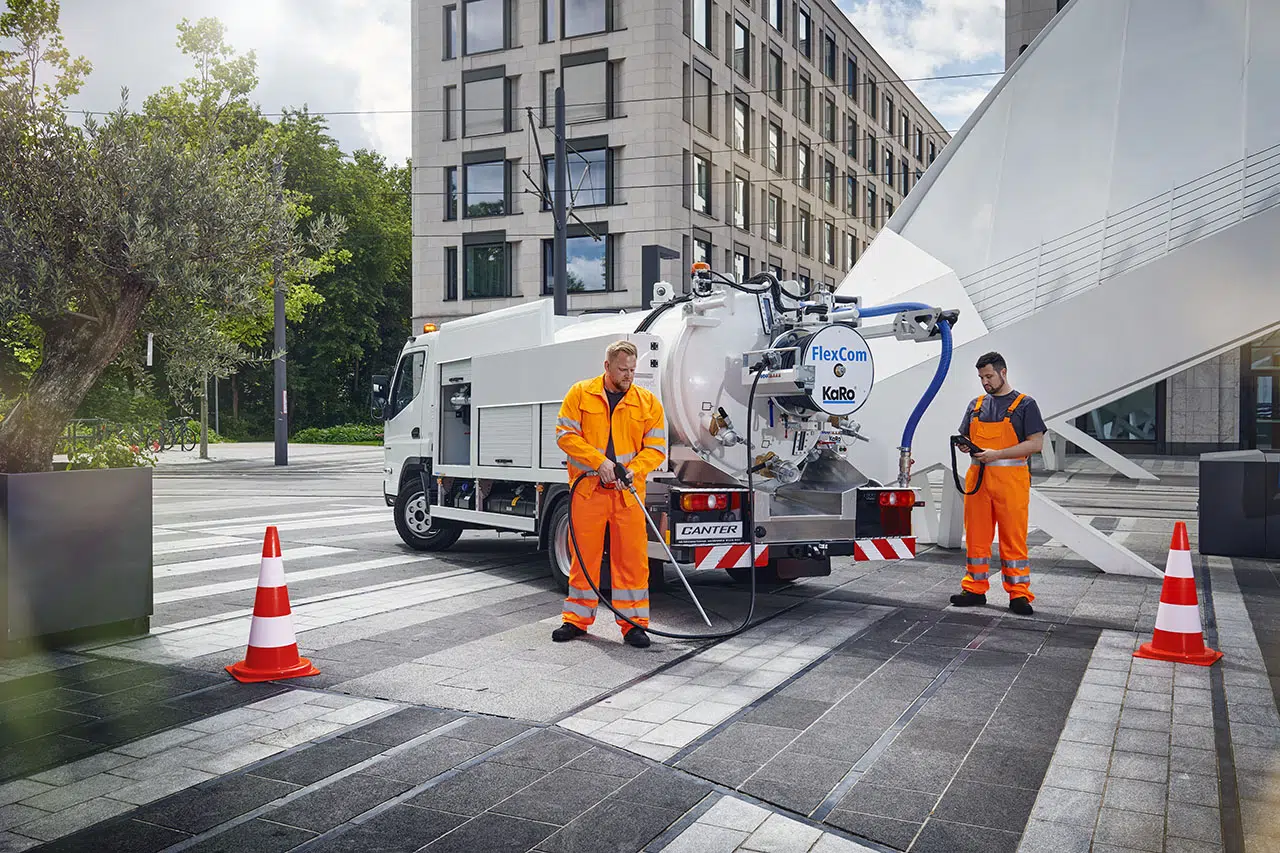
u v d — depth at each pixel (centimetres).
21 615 623
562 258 2219
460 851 353
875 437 1012
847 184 5578
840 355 761
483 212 4069
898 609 801
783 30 4750
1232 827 373
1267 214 962
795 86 4894
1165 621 632
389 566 1023
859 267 1502
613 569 679
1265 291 966
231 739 471
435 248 4144
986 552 802
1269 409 2775
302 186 5472
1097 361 1010
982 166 1620
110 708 520
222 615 758
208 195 658
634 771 430
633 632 668
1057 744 466
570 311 3906
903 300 1311
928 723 497
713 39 4106
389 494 1232
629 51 3778
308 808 390
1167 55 1498
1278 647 662
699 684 571
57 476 640
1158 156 1398
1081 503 1677
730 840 362
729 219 4222
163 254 631
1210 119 1386
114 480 670
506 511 989
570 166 3894
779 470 809
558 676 588
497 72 4003
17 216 624
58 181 632
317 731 483
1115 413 2952
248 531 1308
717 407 792
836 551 780
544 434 913
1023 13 3294
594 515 682
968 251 1508
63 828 371
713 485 809
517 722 498
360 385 6309
